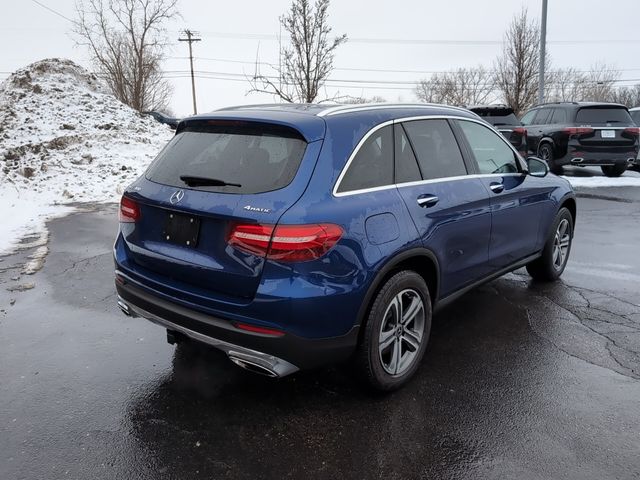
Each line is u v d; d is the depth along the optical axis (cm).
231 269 280
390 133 342
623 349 397
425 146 367
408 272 328
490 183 416
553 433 294
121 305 358
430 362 378
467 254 391
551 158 1345
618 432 295
